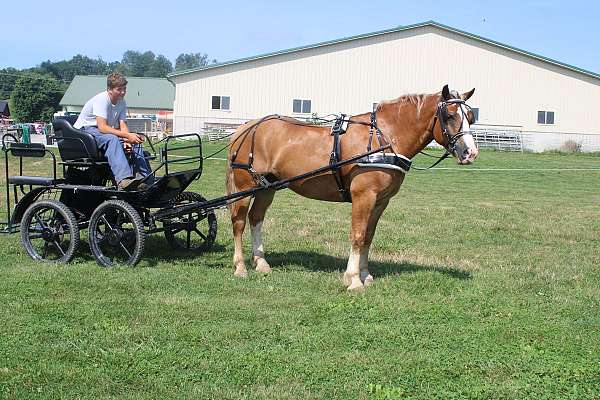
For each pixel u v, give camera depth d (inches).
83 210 366.0
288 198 697.6
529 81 1936.5
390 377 210.1
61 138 352.8
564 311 286.2
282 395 194.1
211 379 205.0
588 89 1937.7
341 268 362.9
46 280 309.4
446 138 299.3
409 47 1924.2
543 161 1455.5
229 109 1956.2
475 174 1105.4
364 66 1932.8
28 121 3587.6
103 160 348.2
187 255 385.1
